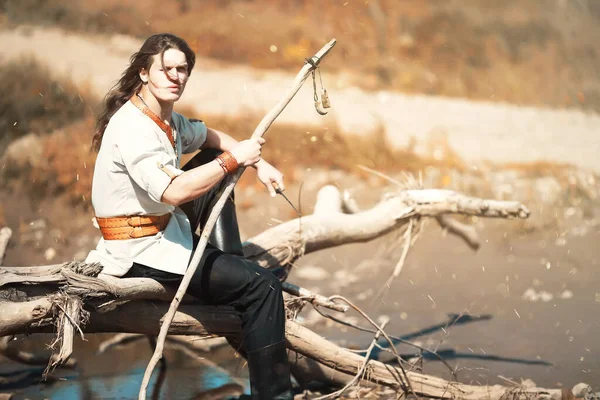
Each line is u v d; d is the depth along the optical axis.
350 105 18.89
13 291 5.29
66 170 12.82
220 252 5.46
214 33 22.78
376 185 13.44
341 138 14.95
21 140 13.78
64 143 13.64
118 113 5.34
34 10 22.98
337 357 5.93
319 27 24.14
